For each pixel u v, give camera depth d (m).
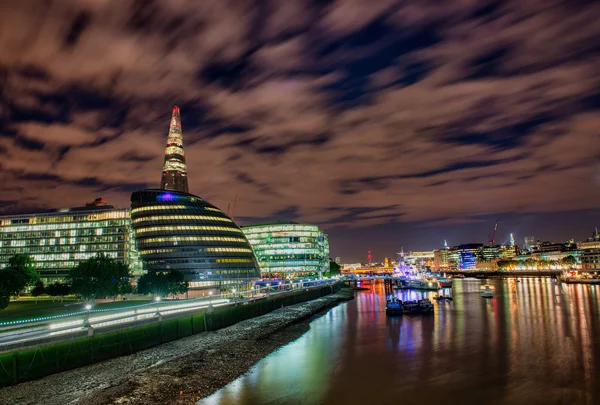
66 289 138.62
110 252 186.88
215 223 173.62
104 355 53.72
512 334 72.94
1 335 46.34
